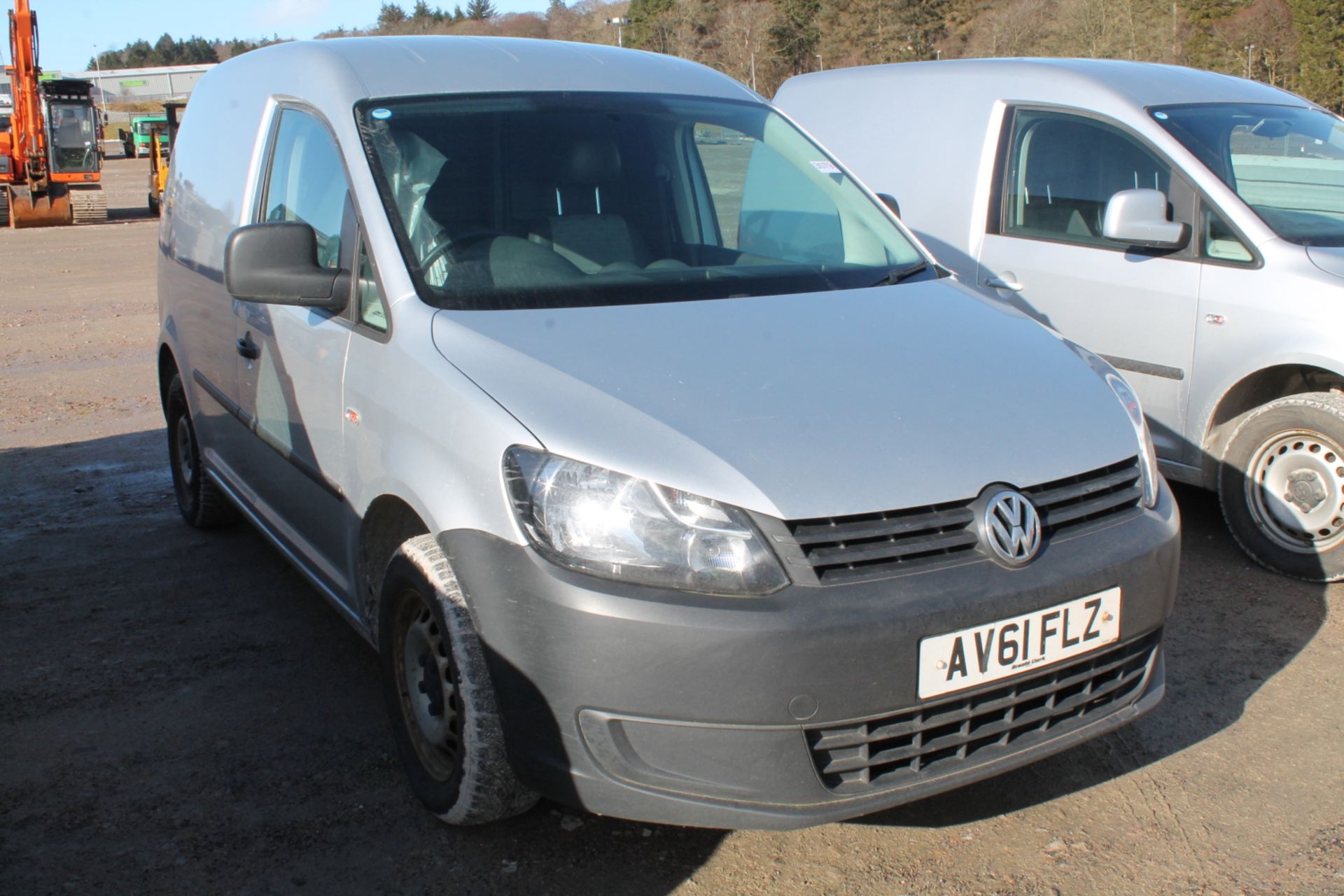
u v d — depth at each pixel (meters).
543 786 2.60
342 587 3.43
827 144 6.39
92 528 5.50
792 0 82.81
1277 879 2.77
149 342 10.83
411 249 3.16
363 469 3.09
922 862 2.87
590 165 3.58
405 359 2.94
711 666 2.37
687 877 2.82
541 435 2.57
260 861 2.90
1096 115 5.18
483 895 2.76
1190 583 4.54
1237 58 55.62
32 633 4.27
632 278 3.27
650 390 2.67
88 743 3.48
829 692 2.39
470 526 2.63
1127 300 4.90
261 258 3.17
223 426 4.50
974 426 2.71
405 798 3.17
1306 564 4.49
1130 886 2.76
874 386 2.78
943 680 2.47
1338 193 4.83
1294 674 3.78
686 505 2.44
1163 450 4.89
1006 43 66.31
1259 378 4.59
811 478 2.48
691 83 4.20
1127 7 57.34
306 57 3.92
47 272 17.14
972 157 5.61
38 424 7.69
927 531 2.54
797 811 2.44
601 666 2.43
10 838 3.00
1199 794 3.13
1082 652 2.64
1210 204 4.70
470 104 3.64
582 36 100.19
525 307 3.05
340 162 3.45
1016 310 3.51
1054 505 2.71
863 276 3.52
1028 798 3.13
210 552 5.12
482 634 2.61
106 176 47.19
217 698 3.75
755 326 3.03
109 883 2.81
